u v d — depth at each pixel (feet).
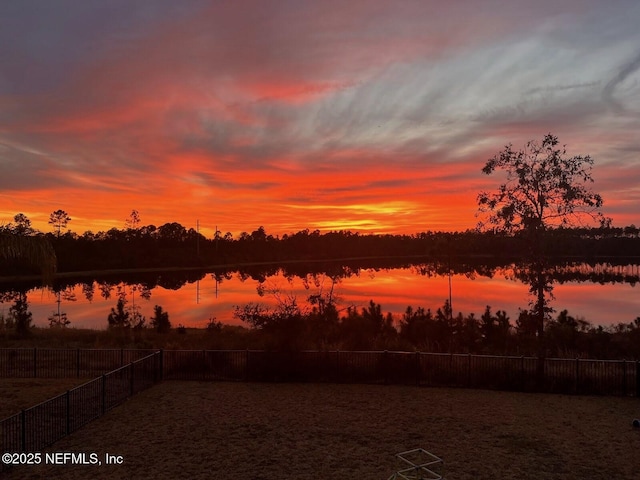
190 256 427.74
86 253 364.79
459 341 75.41
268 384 56.03
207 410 46.03
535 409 46.34
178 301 196.65
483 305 169.58
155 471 32.40
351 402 48.75
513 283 271.69
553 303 182.29
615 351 69.46
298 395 51.39
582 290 232.53
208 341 77.71
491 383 54.24
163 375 58.95
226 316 150.00
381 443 37.60
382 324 84.53
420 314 86.89
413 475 30.99
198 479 31.24
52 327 107.65
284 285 248.73
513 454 35.47
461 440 38.27
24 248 48.96
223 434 39.50
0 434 38.68
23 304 132.98
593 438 38.73
